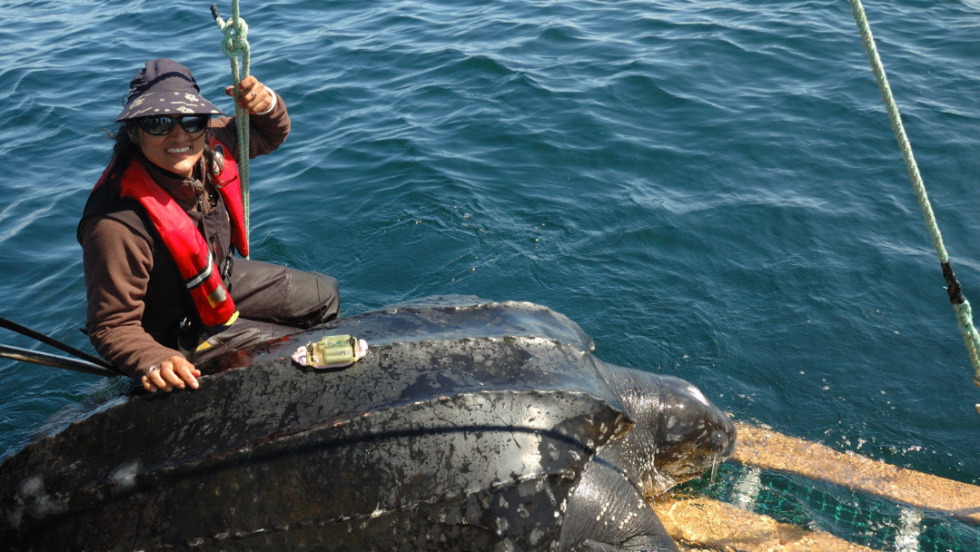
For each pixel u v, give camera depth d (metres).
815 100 9.45
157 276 3.72
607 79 10.15
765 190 7.84
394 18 12.98
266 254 6.95
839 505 4.79
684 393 4.93
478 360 3.96
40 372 5.68
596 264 6.86
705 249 7.04
